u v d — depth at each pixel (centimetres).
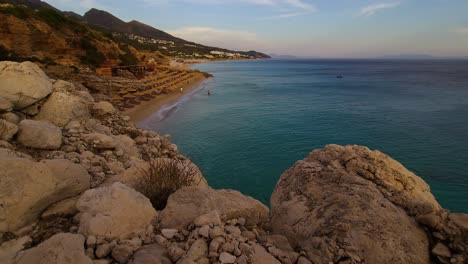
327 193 504
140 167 653
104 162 773
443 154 2519
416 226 405
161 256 316
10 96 852
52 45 4606
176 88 6397
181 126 3347
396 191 491
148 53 11875
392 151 2616
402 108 4594
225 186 1895
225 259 302
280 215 504
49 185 443
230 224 409
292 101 5397
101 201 388
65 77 3819
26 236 373
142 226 384
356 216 418
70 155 736
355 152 631
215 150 2564
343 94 6419
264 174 2084
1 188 381
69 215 443
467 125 3428
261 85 8369
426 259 366
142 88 5116
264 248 357
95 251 324
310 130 3309
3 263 304
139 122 3388
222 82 9081
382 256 362
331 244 376
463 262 339
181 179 589
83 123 1048
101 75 4434
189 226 380
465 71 14900
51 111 973
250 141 2847
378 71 15962
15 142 693
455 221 381
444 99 5425
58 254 292
